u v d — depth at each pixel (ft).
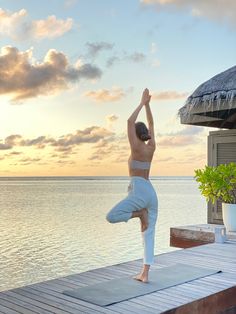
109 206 197.47
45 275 63.00
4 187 647.15
